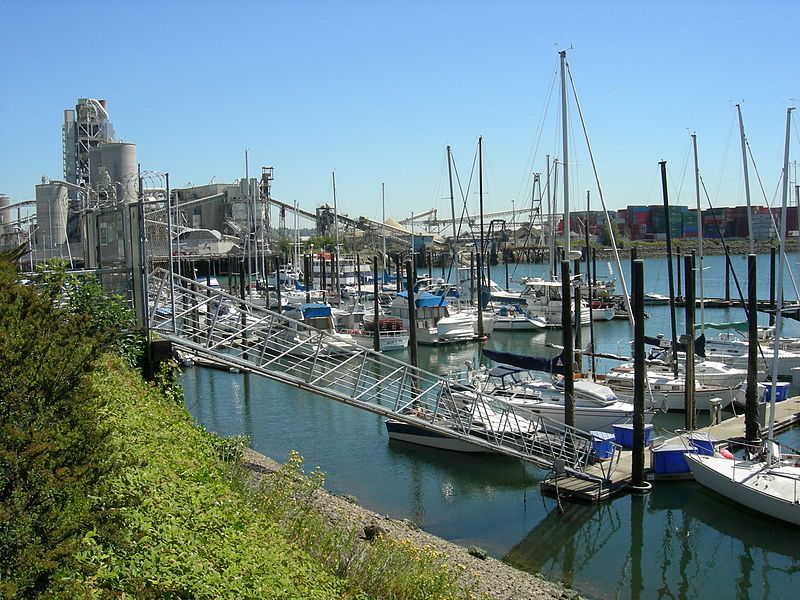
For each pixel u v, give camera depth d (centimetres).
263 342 2253
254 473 1772
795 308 5503
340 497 2245
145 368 1800
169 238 2847
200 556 838
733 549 2012
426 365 5184
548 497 2375
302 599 909
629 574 1881
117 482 852
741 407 3559
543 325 6762
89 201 4022
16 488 644
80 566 663
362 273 10788
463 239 15612
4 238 6412
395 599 1169
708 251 15338
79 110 10750
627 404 3083
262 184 11856
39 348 764
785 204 2488
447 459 2803
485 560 1855
